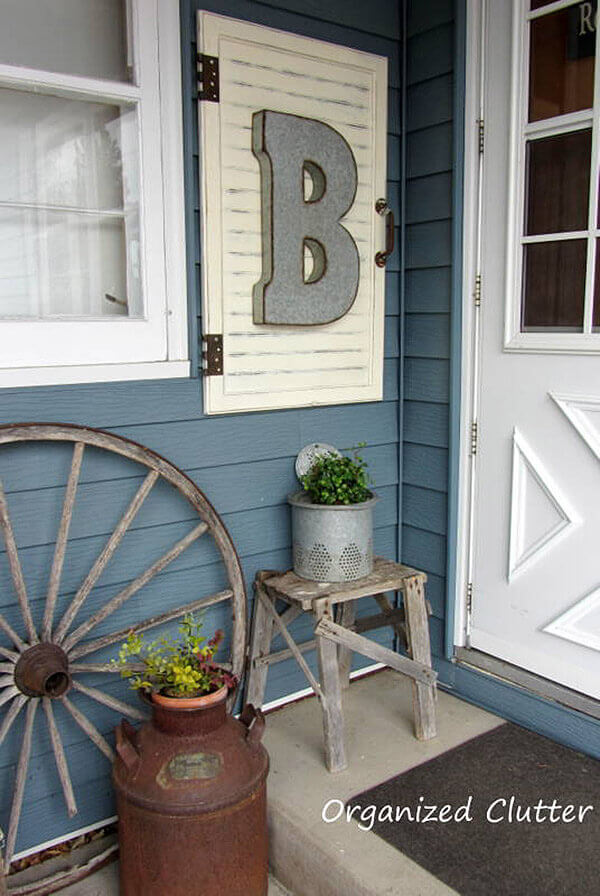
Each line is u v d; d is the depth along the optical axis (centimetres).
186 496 215
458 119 236
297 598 213
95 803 213
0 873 185
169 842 174
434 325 253
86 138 204
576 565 224
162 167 209
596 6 204
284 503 244
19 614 196
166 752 179
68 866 203
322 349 243
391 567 238
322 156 228
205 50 208
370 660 276
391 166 254
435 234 249
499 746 229
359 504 221
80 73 199
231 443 229
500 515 244
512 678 243
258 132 217
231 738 184
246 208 220
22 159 196
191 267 215
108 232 209
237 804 176
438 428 257
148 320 211
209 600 218
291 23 224
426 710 230
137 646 192
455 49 232
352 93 238
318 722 243
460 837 189
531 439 232
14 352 191
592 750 221
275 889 201
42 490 197
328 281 234
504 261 232
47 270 202
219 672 190
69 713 205
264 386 231
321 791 207
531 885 173
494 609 249
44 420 195
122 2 202
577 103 211
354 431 258
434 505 262
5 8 187
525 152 224
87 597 207
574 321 218
